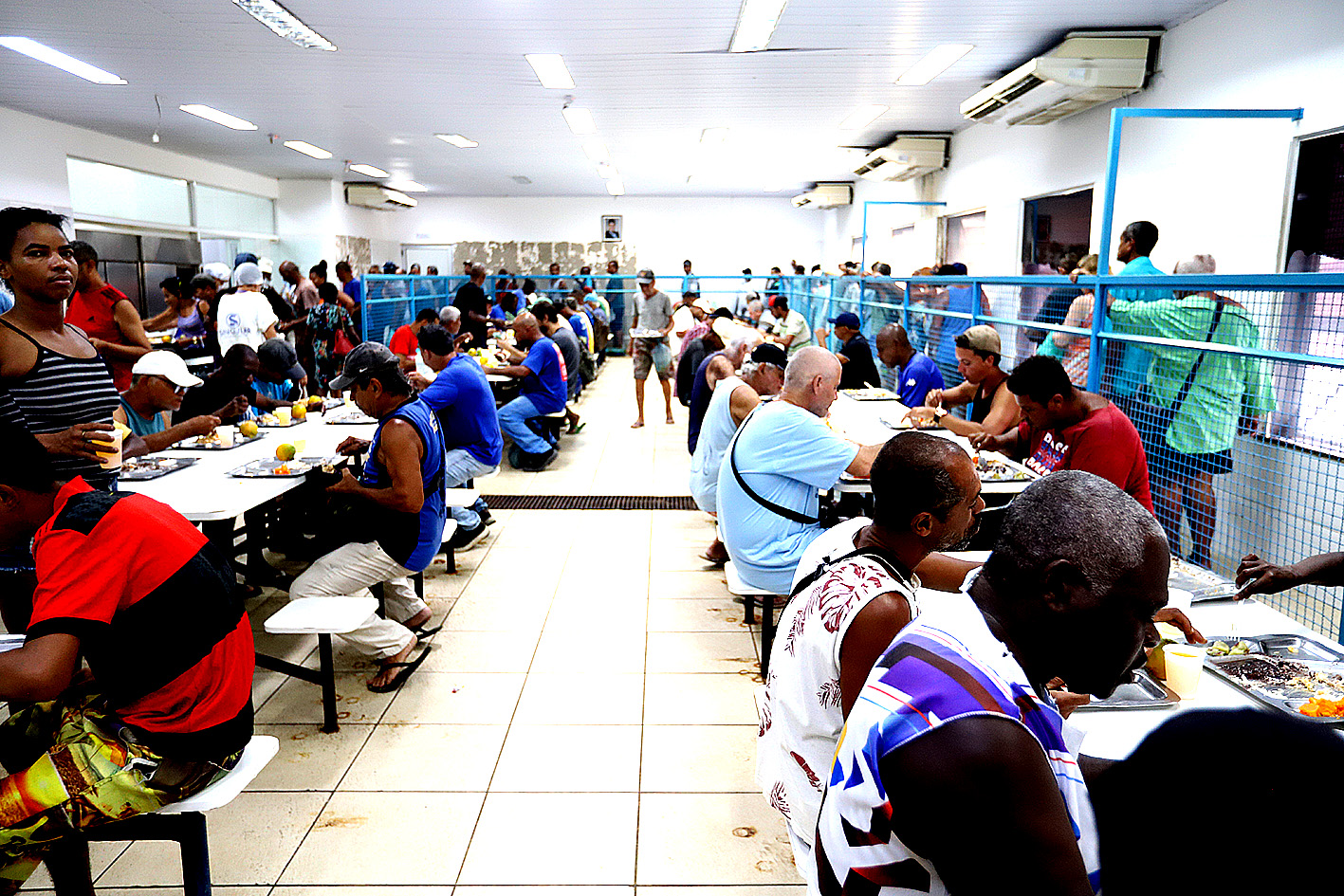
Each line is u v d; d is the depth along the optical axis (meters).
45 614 1.60
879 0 5.33
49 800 1.68
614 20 5.81
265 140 11.41
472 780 2.66
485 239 19.62
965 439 3.89
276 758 2.78
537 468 6.84
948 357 6.19
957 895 0.87
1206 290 3.24
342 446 3.73
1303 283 2.38
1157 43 6.00
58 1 5.47
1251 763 0.53
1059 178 7.66
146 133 10.76
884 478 1.64
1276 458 3.06
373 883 2.19
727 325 6.55
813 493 3.07
